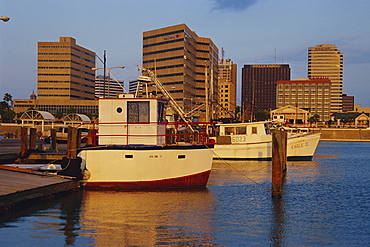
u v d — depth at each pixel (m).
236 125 50.25
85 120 87.81
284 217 20.59
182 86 148.38
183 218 19.73
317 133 54.56
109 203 22.23
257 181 32.69
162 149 24.86
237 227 18.47
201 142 29.34
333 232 18.14
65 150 36.59
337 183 33.69
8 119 132.00
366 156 69.69
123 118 25.38
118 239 16.31
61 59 184.62
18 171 24.66
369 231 18.36
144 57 162.88
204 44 164.00
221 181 32.44
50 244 15.50
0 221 18.23
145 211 20.84
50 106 179.62
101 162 24.80
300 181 34.78
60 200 22.61
